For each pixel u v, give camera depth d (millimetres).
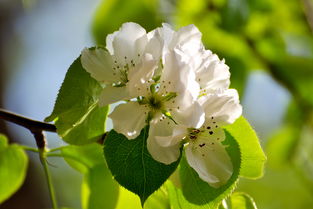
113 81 445
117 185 484
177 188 456
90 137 457
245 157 455
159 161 435
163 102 438
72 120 451
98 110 456
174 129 429
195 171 450
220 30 629
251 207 470
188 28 445
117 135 442
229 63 630
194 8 634
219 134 442
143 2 635
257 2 628
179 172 451
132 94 436
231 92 448
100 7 636
